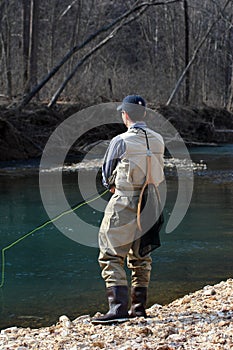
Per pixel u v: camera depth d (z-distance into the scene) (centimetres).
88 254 1070
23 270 967
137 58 5031
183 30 4875
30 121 3017
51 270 967
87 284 889
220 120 4162
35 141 2942
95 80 3894
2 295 837
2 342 607
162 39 5075
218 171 2294
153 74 4516
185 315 661
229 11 4884
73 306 787
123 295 634
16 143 2806
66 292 848
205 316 651
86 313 758
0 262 1016
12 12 4403
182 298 776
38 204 1558
